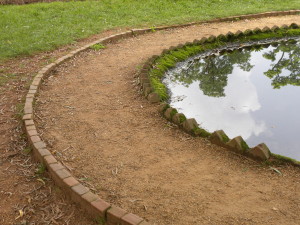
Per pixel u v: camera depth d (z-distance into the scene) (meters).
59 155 3.75
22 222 2.89
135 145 3.94
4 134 4.19
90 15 9.36
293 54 7.81
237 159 3.65
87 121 4.46
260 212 2.89
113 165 3.58
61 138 4.08
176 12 9.81
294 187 3.19
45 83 5.63
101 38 7.85
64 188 3.17
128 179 3.36
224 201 3.03
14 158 3.76
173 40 7.94
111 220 2.79
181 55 7.17
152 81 5.70
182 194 3.13
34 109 4.75
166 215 2.89
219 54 7.75
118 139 4.06
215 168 3.51
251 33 8.39
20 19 8.84
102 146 3.92
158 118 4.52
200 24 9.12
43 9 9.74
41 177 3.45
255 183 3.27
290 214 2.86
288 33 8.66
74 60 6.69
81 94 5.25
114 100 5.05
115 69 6.25
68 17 9.16
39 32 7.96
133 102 4.98
